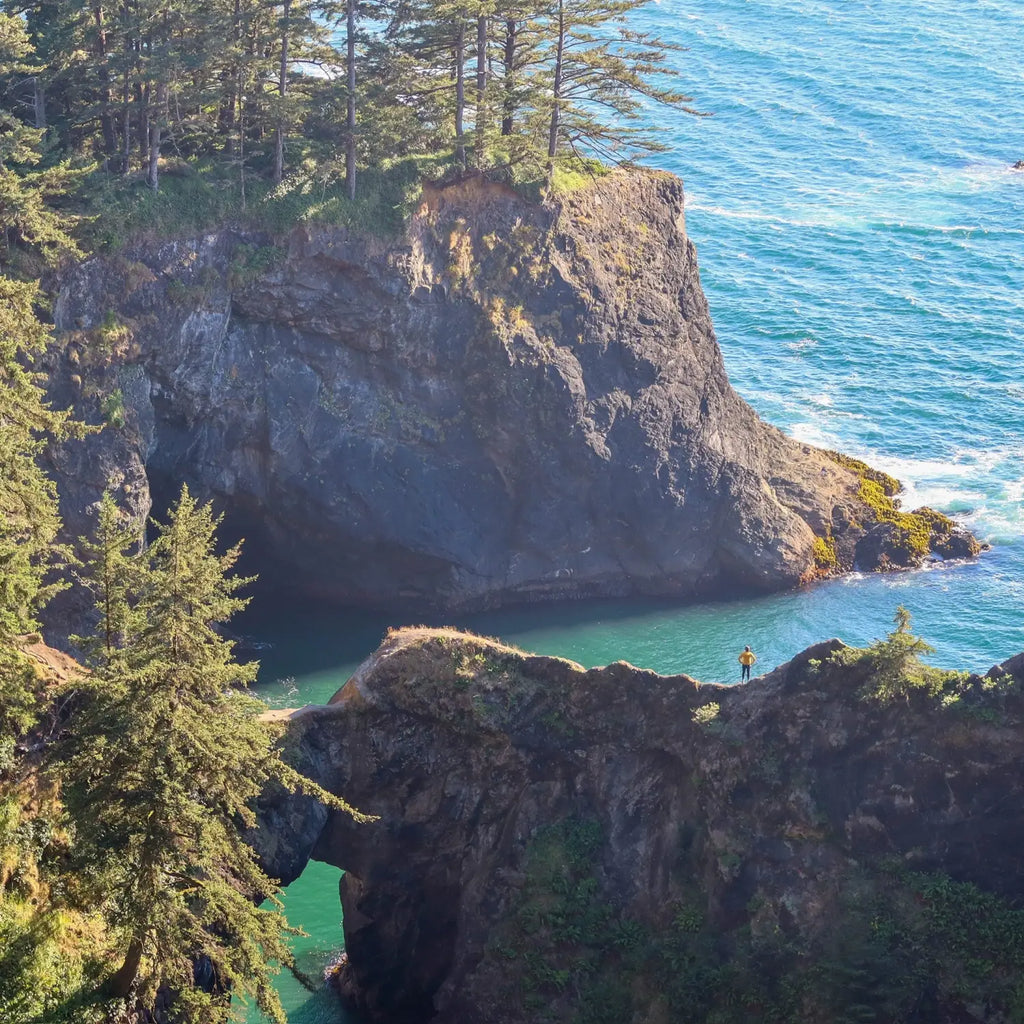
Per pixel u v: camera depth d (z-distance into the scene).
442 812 61.84
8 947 46.47
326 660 89.00
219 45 81.50
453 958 62.56
